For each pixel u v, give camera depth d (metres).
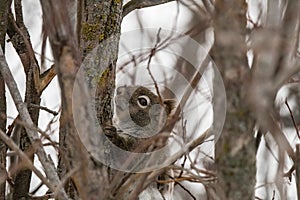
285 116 9.33
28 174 9.79
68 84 6.33
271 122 6.57
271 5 6.02
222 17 5.96
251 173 6.32
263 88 5.98
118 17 9.27
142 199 9.52
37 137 7.27
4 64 7.83
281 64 6.02
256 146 6.68
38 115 9.65
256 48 5.99
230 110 6.20
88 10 9.18
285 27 6.02
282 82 6.02
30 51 9.47
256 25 6.86
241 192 6.29
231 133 6.25
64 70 6.32
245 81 6.05
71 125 6.42
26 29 10.15
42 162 6.97
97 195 6.37
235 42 5.97
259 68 5.98
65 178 6.33
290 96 9.55
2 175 8.67
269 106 6.09
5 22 9.79
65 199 6.56
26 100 9.52
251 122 6.22
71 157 6.56
